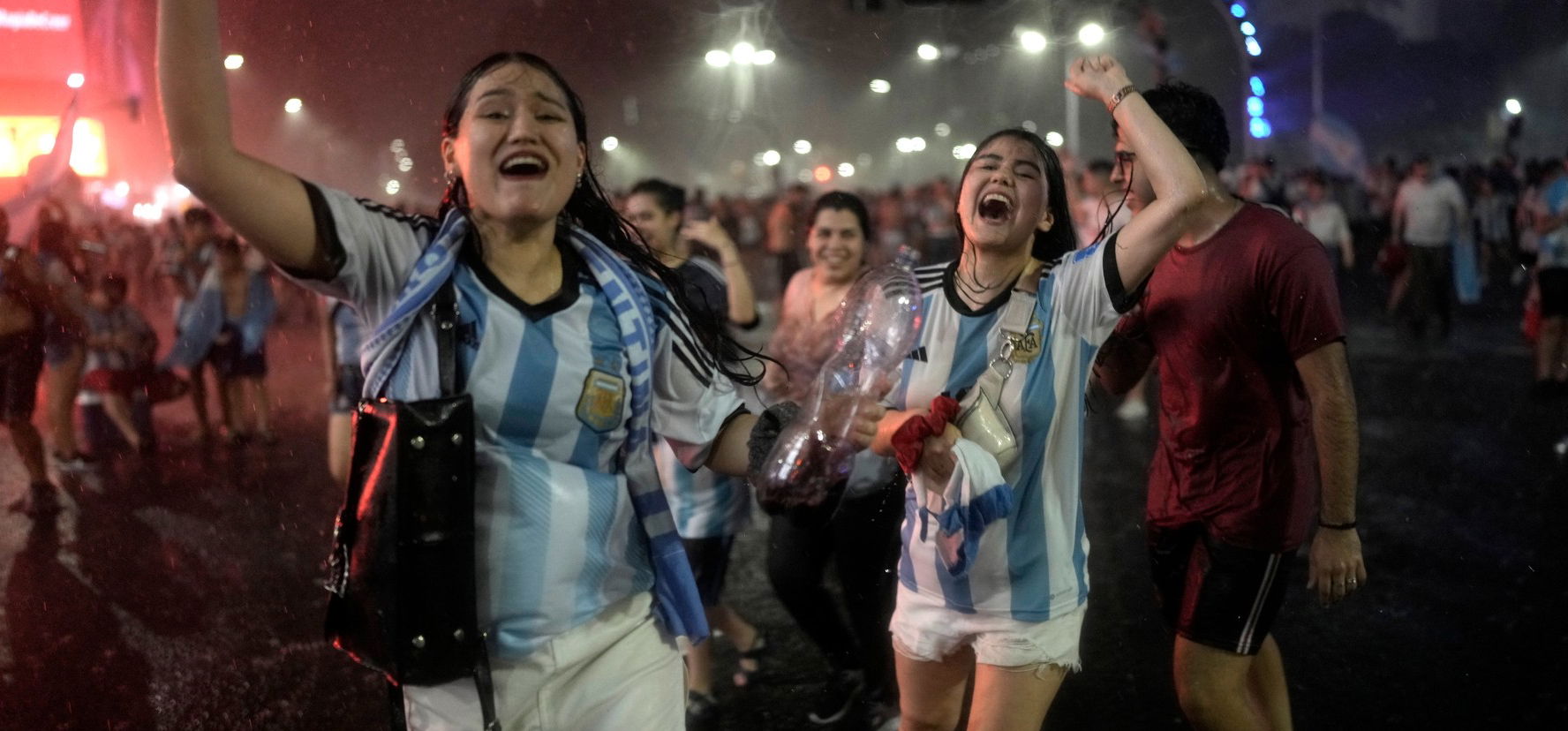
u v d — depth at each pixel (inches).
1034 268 124.6
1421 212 560.1
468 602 86.7
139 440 377.7
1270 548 133.5
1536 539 252.7
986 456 113.2
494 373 90.4
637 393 95.4
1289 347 128.5
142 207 872.9
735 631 196.9
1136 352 145.4
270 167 85.2
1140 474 319.3
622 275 95.7
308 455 370.9
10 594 234.7
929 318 126.6
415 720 94.7
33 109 792.9
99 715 178.7
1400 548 249.8
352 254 88.5
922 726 131.4
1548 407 391.2
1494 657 192.7
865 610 168.2
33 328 300.5
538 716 94.8
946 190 874.1
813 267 207.3
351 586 86.4
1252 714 137.6
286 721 176.1
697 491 178.9
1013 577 120.5
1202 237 132.3
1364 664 191.2
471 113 91.6
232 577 244.8
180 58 81.0
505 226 92.0
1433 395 419.2
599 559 94.6
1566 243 405.1
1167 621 144.0
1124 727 170.4
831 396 103.3
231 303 387.5
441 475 85.2
